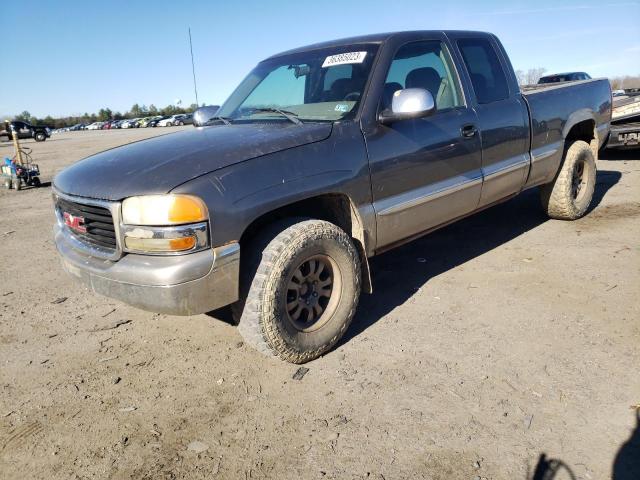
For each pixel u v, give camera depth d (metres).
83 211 2.87
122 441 2.45
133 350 3.33
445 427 2.38
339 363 3.00
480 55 4.27
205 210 2.53
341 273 3.08
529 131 4.47
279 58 4.21
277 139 2.93
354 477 2.12
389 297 3.88
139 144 3.40
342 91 3.44
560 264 4.25
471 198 4.01
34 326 3.75
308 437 2.38
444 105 3.81
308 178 2.90
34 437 2.51
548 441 2.25
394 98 3.15
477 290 3.88
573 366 2.79
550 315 3.38
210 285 2.58
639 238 4.73
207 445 2.38
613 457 2.13
